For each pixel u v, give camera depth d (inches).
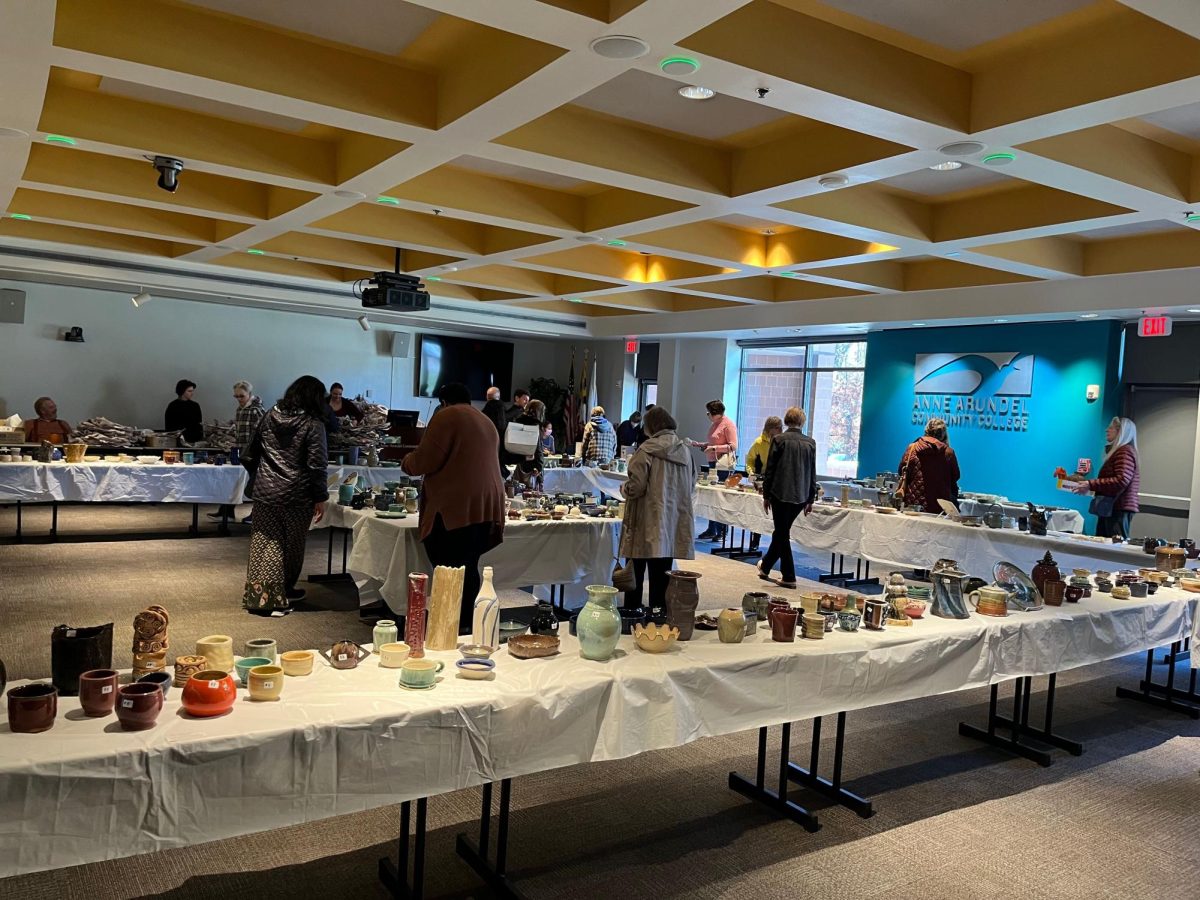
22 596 212.7
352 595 230.2
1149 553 207.3
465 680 90.7
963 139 151.6
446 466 167.5
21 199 272.2
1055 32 133.3
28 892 90.4
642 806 119.5
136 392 444.5
